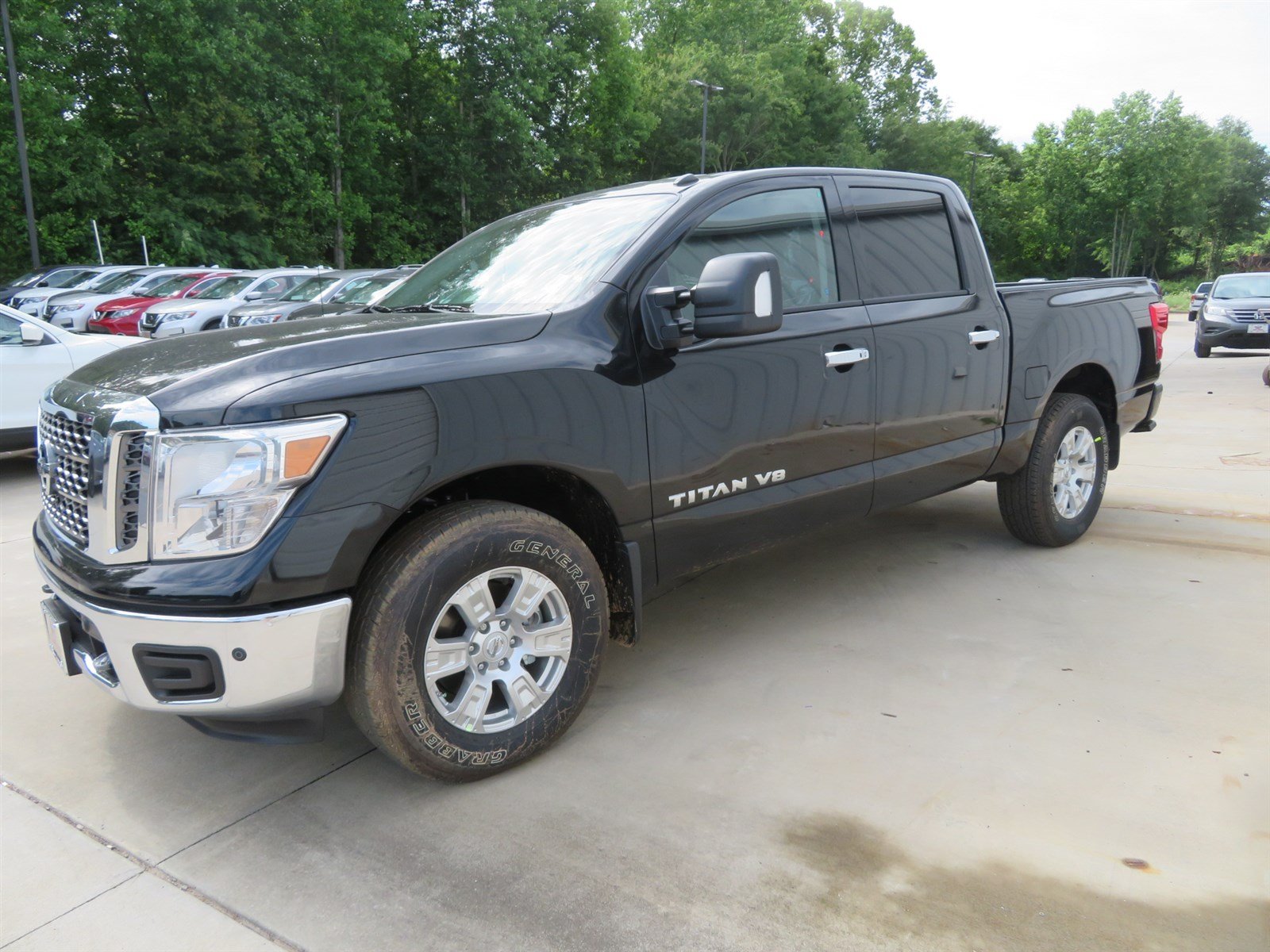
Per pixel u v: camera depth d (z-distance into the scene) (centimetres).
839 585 422
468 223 3522
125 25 2594
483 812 245
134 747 287
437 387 236
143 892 216
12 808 253
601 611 274
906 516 545
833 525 350
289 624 216
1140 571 430
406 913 205
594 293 279
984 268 408
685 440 289
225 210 2691
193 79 2619
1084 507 465
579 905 206
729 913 202
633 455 275
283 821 244
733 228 314
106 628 219
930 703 300
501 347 253
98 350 804
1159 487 598
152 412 217
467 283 328
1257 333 1489
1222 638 348
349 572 223
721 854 223
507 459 246
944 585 416
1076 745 270
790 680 321
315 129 2933
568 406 259
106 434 219
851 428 341
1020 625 366
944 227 396
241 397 216
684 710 301
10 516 611
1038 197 7388
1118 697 300
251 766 275
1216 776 251
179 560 215
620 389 271
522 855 225
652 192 324
